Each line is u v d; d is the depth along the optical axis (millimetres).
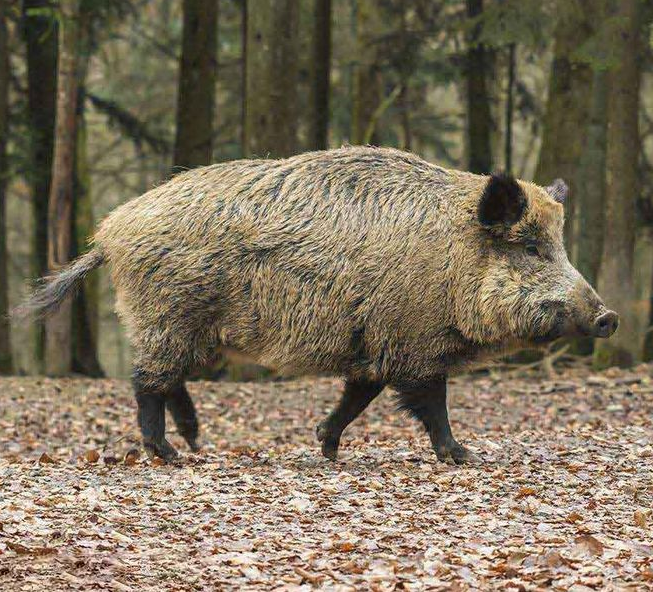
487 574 8500
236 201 13094
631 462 13070
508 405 19688
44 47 29156
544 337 12758
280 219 12914
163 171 43812
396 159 13219
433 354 12914
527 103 35781
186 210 13234
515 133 53125
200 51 26547
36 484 11844
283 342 13016
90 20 29844
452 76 33875
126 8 32031
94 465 13531
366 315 12789
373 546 9352
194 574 8641
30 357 42281
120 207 13906
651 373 22062
